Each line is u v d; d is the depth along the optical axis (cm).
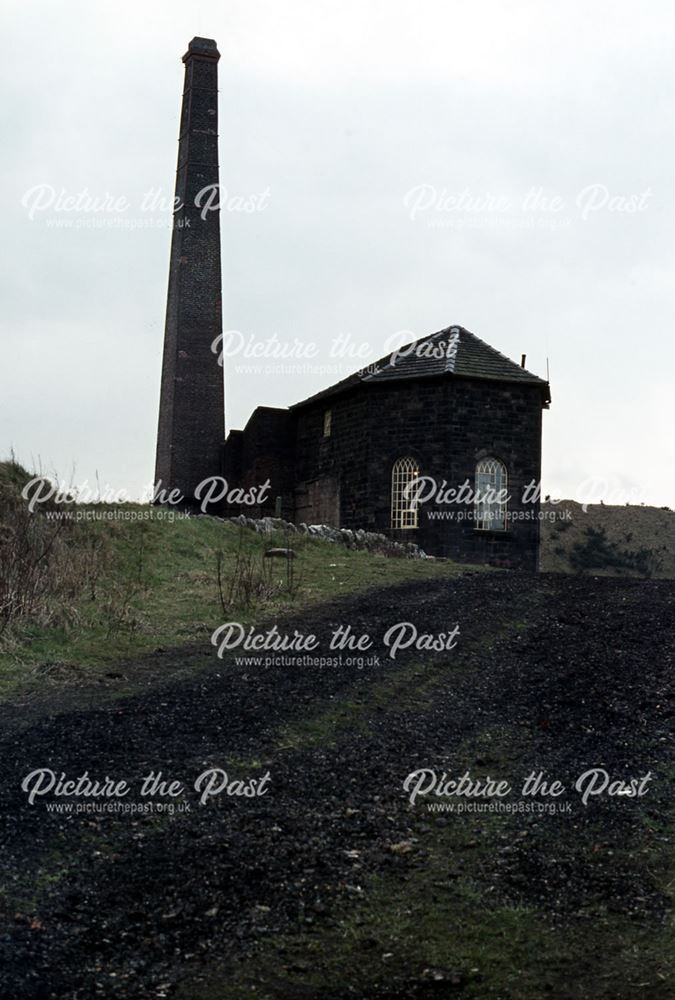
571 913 823
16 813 938
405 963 759
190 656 1492
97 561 1939
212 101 4675
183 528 2356
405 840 939
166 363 4625
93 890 829
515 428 3403
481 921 814
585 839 940
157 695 1295
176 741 1136
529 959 764
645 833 941
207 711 1238
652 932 793
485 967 755
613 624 1681
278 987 728
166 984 723
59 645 1493
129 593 1794
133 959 748
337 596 1923
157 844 911
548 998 718
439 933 797
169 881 852
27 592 1617
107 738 1130
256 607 1809
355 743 1154
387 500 3425
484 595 1944
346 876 874
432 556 3034
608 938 788
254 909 820
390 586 2039
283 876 870
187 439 4453
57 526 2011
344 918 815
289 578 2044
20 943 748
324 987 730
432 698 1316
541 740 1172
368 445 3469
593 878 873
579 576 2275
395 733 1188
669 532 6594
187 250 4562
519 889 860
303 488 3875
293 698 1300
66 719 1184
